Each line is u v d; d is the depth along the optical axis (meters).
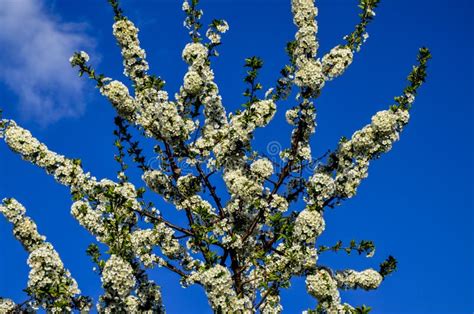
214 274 11.33
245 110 12.47
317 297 11.80
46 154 12.63
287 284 12.33
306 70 12.55
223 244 12.82
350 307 11.91
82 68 13.02
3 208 11.91
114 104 13.10
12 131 12.52
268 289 12.30
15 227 11.98
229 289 11.38
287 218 12.76
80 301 11.41
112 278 10.80
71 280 11.32
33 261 10.95
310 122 13.28
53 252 11.23
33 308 11.12
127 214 12.69
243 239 12.89
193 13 13.48
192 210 13.08
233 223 13.20
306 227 11.88
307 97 12.94
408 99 12.58
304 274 12.45
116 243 11.60
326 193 12.30
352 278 12.94
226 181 12.65
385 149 12.62
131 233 13.02
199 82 12.99
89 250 11.63
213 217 13.41
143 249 12.61
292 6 13.30
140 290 12.43
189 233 13.03
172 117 12.74
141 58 13.33
